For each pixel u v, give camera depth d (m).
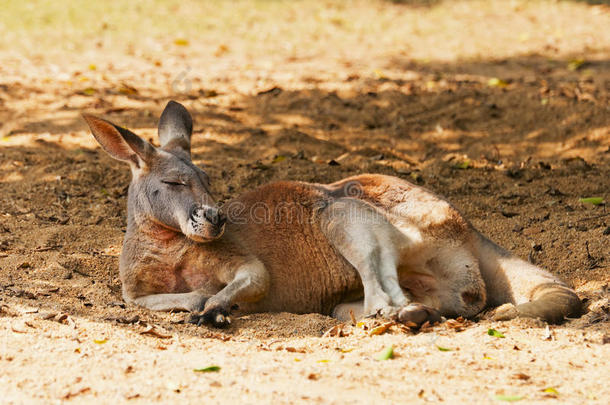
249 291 8.80
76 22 25.20
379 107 17.12
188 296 8.91
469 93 17.61
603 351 7.20
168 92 17.91
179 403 5.84
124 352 6.95
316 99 17.47
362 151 15.01
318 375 6.43
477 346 7.31
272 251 9.38
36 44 22.39
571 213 12.08
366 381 6.33
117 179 13.55
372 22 27.16
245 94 17.89
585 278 9.84
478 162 14.70
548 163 14.41
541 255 10.62
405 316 7.89
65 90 17.80
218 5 28.67
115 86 18.22
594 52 22.62
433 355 7.02
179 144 9.81
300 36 24.91
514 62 21.47
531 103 16.84
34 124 15.84
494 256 9.32
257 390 6.05
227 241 9.18
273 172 13.80
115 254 10.77
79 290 9.24
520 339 7.53
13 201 12.51
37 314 7.94
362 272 8.80
